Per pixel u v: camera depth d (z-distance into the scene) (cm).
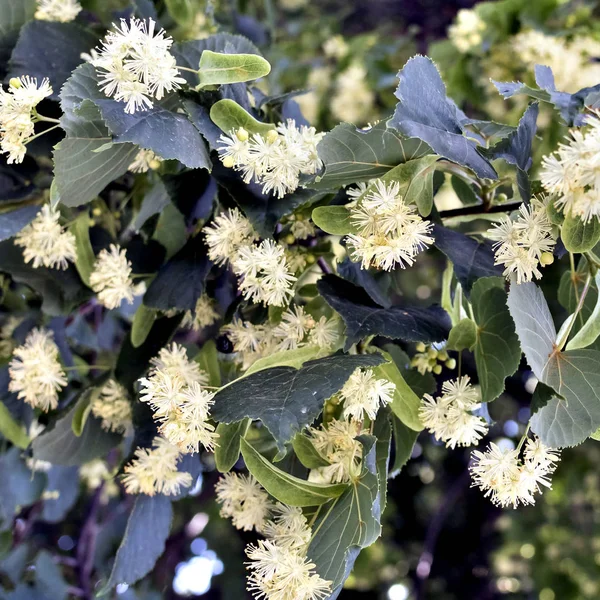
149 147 66
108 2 81
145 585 101
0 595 87
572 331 71
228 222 69
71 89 67
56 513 89
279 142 68
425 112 66
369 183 67
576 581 148
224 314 72
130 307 88
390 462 74
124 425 76
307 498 66
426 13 146
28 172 77
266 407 65
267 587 65
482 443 147
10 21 77
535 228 66
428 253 79
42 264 77
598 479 154
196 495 139
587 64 97
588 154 64
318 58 131
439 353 71
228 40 72
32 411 79
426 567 153
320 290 69
